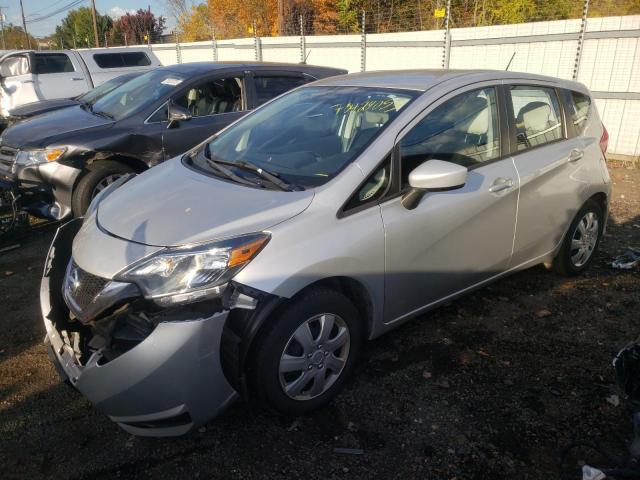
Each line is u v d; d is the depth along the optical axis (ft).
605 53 29.25
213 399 8.13
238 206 8.71
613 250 16.55
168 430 8.08
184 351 7.66
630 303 13.14
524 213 11.89
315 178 9.39
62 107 23.44
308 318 8.64
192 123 19.47
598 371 10.48
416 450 8.50
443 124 10.54
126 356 7.60
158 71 21.38
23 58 36.14
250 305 7.93
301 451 8.50
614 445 8.59
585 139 13.73
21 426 9.13
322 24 76.64
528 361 10.79
